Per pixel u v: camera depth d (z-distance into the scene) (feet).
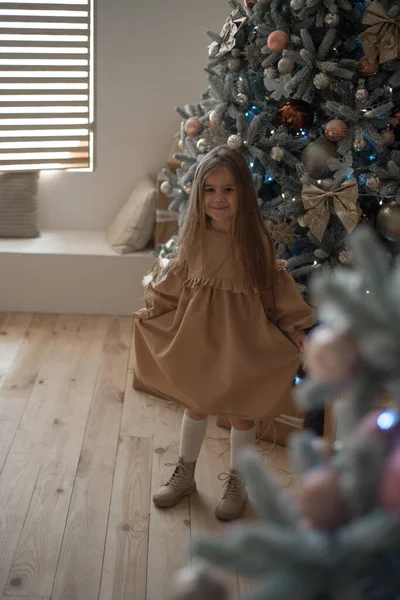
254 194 7.70
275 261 7.83
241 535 2.03
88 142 13.80
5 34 12.95
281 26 8.71
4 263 13.17
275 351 7.81
